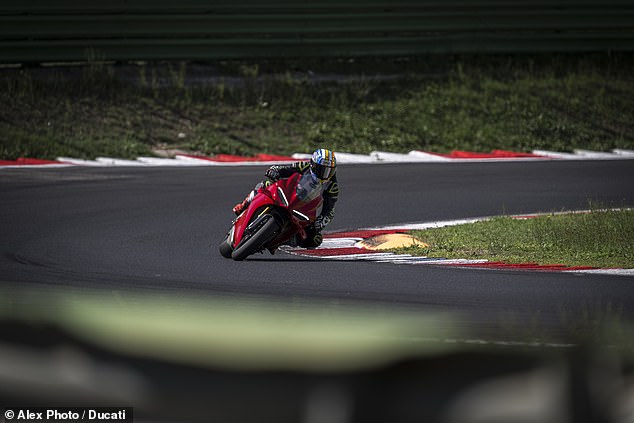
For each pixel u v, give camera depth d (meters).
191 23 83.38
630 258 35.94
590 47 96.94
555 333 8.41
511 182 62.09
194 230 42.12
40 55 78.00
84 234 39.47
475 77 90.31
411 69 91.69
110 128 71.62
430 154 74.81
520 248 38.56
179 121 75.12
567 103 87.69
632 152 80.00
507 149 78.88
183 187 55.22
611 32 98.44
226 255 34.84
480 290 27.94
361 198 53.75
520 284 29.36
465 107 84.69
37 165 61.22
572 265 34.34
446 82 88.81
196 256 35.16
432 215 49.16
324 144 75.19
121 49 81.06
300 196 33.16
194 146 71.31
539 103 86.81
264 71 87.00
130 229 41.44
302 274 31.02
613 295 27.14
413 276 30.97
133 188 53.94
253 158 69.94
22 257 33.00
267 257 35.84
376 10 89.38
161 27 82.25
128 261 33.06
